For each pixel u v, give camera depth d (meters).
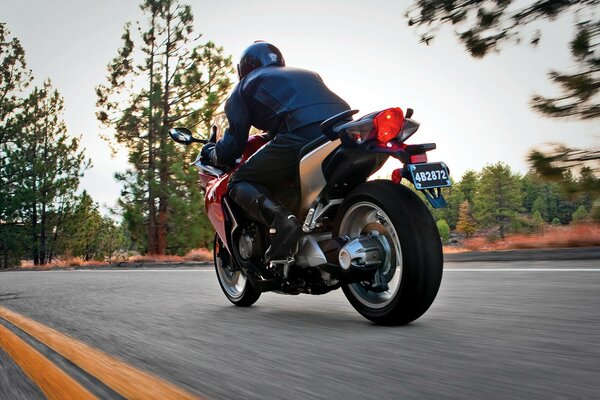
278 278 3.81
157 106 25.66
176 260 17.39
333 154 3.35
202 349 2.62
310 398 1.74
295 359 2.32
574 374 1.89
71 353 2.62
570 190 7.59
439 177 3.01
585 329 2.74
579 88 7.35
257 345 2.67
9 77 43.50
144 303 4.80
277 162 3.70
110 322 3.68
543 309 3.44
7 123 43.12
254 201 3.77
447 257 8.23
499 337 2.61
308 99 3.68
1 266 54.91
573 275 5.36
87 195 51.31
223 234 4.30
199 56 26.61
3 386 2.08
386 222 3.21
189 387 1.92
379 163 3.29
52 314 4.29
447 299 4.08
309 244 3.44
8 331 3.43
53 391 1.95
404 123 3.13
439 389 1.78
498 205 146.00
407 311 3.03
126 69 26.08
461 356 2.24
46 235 48.66
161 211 25.39
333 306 4.17
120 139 26.12
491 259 7.77
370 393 1.77
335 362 2.23
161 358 2.44
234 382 1.97
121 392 1.88
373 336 2.79
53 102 45.34
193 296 5.32
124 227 26.22
